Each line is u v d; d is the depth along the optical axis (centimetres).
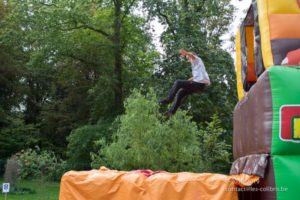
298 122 600
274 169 601
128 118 1586
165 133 1570
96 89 2866
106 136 2572
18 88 3591
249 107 746
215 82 2292
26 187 2308
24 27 2753
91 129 2642
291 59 653
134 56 2889
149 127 1575
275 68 624
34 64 2802
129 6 2780
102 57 2872
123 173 683
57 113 3478
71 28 2717
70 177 681
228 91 2391
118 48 2808
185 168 1596
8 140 3250
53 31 2620
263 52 677
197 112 2239
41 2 2619
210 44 2489
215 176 644
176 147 1581
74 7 2572
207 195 629
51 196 2038
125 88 2903
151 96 1702
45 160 2614
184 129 1603
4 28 2941
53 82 3653
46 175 2619
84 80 3366
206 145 1789
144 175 672
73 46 2747
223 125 2327
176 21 2434
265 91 628
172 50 2361
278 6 683
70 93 3447
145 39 2691
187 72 2272
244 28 918
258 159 636
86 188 673
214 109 2291
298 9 682
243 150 826
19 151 3120
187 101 2241
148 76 2575
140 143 1562
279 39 668
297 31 669
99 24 2795
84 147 2639
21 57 3481
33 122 3825
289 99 607
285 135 601
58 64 3378
